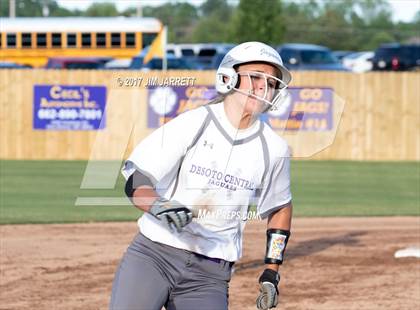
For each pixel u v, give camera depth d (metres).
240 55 8.40
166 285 8.74
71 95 45.09
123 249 20.45
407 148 45.72
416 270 18.64
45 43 71.62
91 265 18.70
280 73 8.62
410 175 38.75
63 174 37.69
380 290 16.89
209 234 8.75
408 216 26.56
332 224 24.77
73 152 45.44
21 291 16.45
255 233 22.83
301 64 71.94
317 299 16.19
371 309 15.52
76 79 44.97
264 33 111.00
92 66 70.69
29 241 21.38
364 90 45.34
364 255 20.19
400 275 18.17
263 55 8.39
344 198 30.78
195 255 8.74
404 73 45.41
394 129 45.62
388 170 40.81
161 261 8.73
